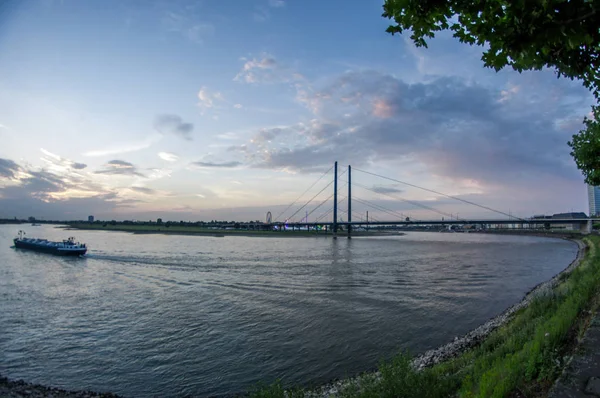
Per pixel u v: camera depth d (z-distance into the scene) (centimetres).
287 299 2666
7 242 10888
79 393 1255
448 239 14500
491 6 322
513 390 562
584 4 261
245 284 3344
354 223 14688
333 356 1541
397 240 13425
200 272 4200
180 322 2103
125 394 1276
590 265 2578
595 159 1205
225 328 1969
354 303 2491
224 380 1355
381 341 1709
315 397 1132
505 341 1077
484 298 2609
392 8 371
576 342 700
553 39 275
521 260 5378
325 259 5691
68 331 1962
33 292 3059
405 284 3241
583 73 351
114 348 1702
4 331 1967
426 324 1961
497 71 359
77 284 3447
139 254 6500
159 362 1534
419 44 400
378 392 765
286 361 1504
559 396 491
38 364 1534
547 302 1496
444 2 342
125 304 2588
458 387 769
